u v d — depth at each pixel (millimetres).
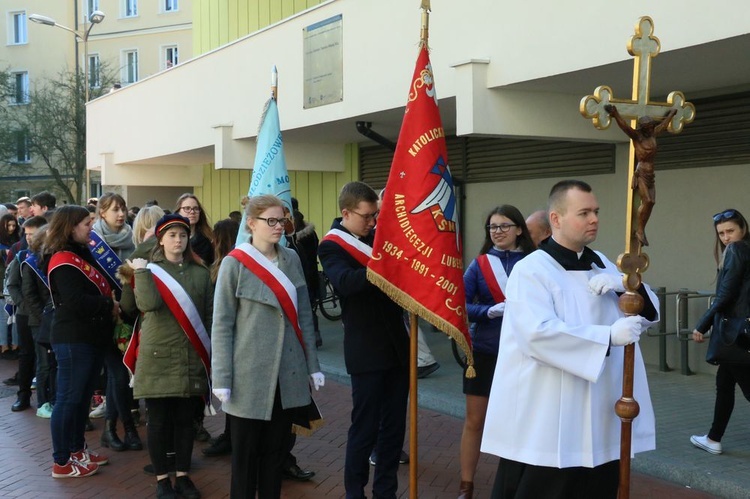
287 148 13688
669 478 5672
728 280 5562
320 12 11039
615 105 3338
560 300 3400
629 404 3297
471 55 8602
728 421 6402
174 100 15406
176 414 5516
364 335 4840
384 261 4371
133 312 5598
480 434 5078
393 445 4988
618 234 9562
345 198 5035
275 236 4629
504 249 5176
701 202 8711
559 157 10320
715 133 8539
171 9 35219
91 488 5785
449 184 4445
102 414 7840
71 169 33750
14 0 37656
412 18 9445
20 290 8156
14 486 5836
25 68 37438
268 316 4570
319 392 8758
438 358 10008
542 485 3432
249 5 16188
